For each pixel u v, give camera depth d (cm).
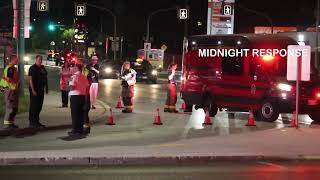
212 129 1697
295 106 1836
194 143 1395
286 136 1536
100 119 1917
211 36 2131
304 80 1723
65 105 2192
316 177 1016
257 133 1603
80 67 1527
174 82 2228
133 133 1586
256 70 1970
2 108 1883
